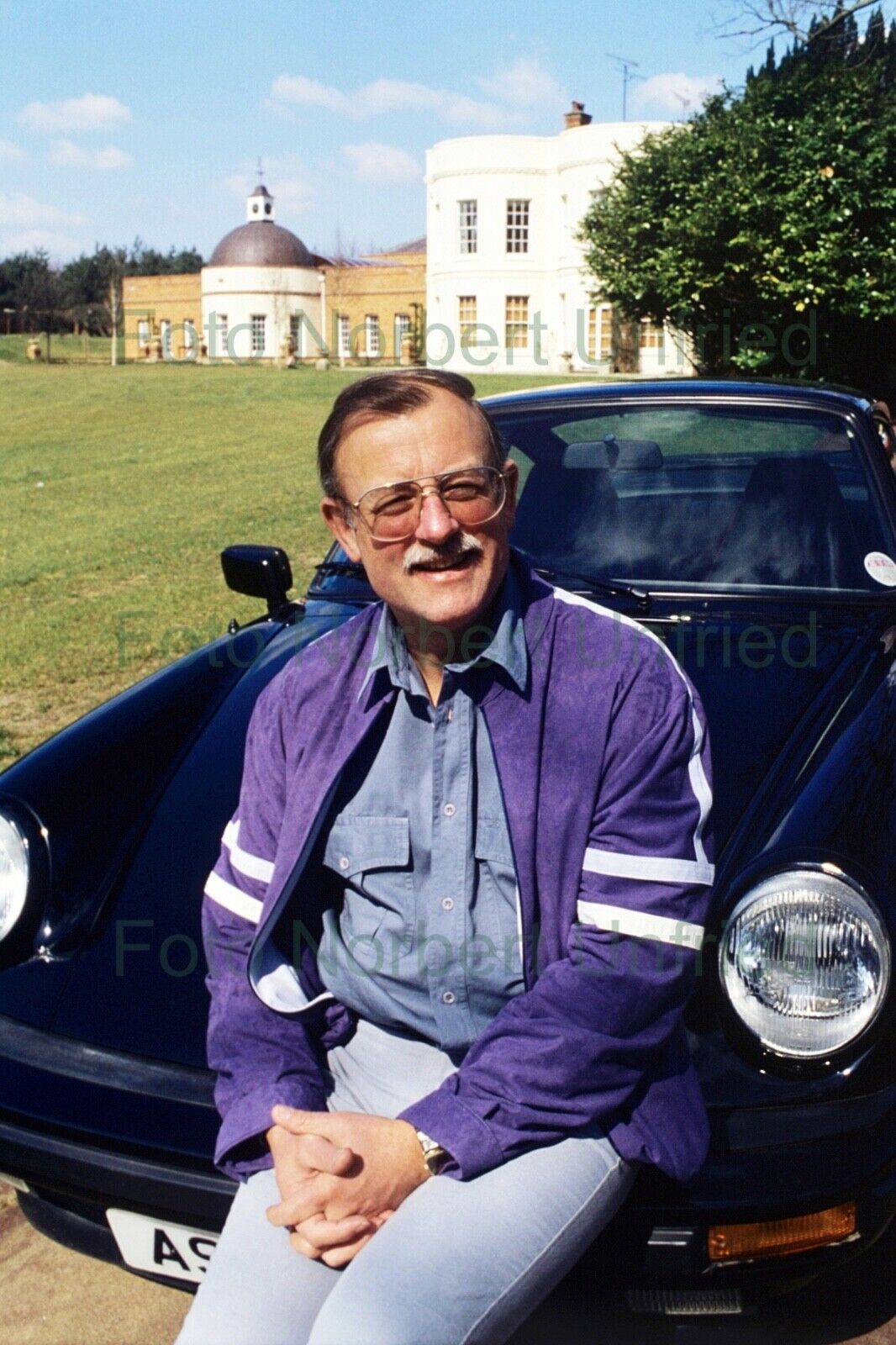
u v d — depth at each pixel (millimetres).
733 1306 1824
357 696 1763
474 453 1698
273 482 13789
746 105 13562
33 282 60250
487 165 33719
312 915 1852
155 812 2338
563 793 1675
